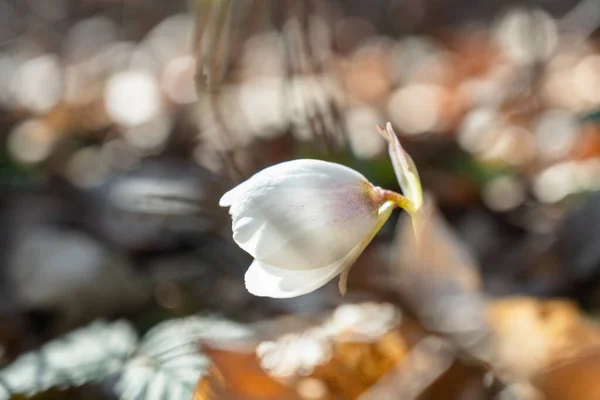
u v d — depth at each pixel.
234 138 0.58
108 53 1.65
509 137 0.93
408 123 1.09
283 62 0.59
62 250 0.60
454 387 0.48
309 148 0.58
